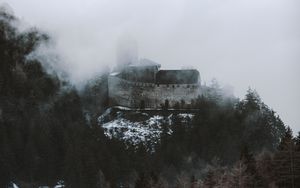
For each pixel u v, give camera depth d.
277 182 107.50
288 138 116.69
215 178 123.19
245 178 106.75
